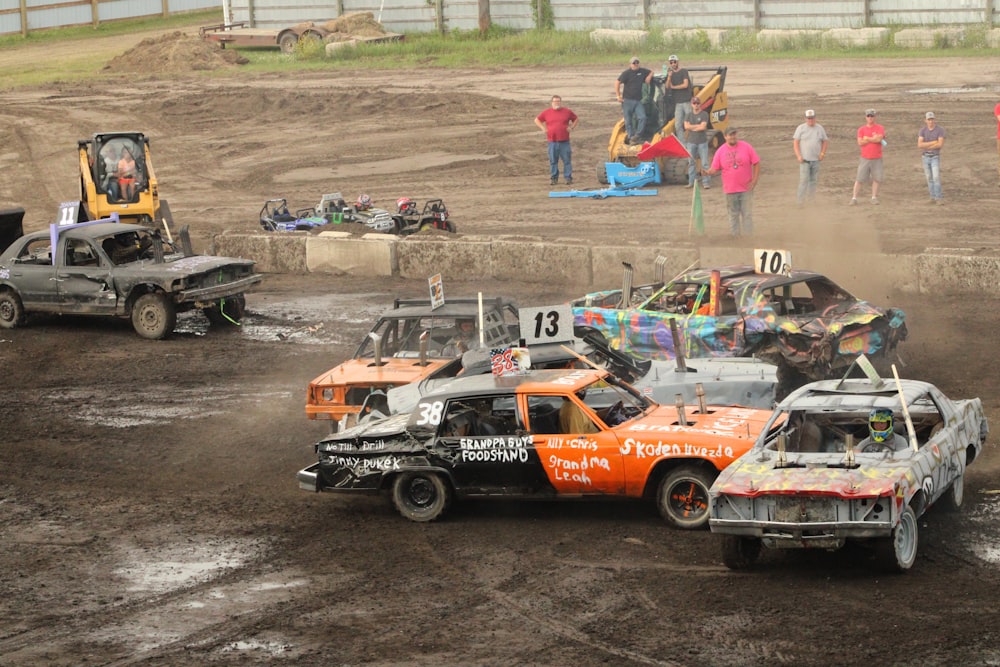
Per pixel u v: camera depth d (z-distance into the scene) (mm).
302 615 18562
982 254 37312
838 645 16203
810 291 29547
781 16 96500
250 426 29719
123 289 39156
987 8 88375
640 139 58188
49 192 68688
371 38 105062
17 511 24469
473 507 23406
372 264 46969
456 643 17172
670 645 16625
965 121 62594
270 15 116188
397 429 22797
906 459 18953
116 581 20469
